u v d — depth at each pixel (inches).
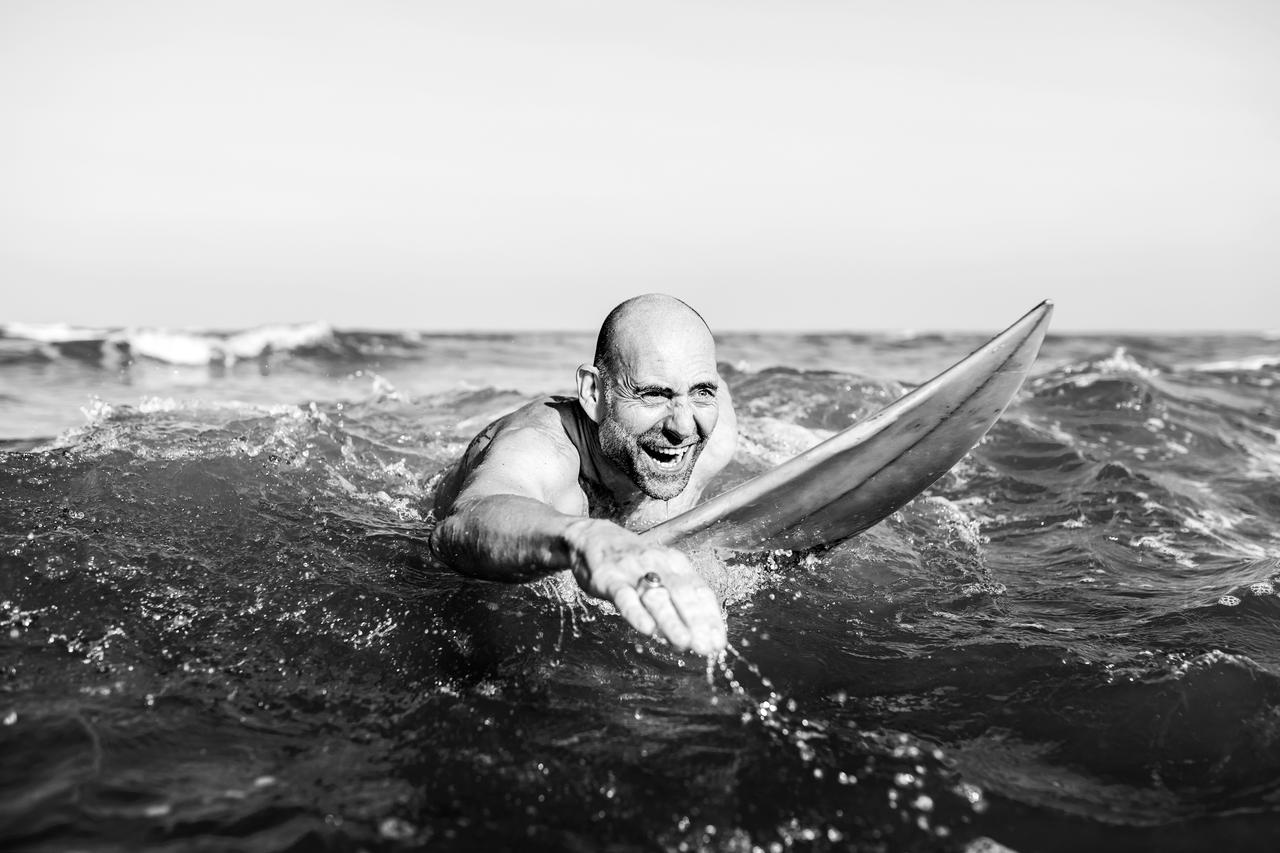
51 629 96.0
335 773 73.0
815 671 93.6
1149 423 241.9
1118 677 91.9
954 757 77.9
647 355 104.3
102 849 62.1
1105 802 72.4
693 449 108.7
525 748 77.0
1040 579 126.6
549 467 108.0
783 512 108.5
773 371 281.6
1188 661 94.9
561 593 109.1
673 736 79.6
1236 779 76.1
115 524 122.0
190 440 162.2
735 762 75.5
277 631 98.3
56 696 83.0
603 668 92.4
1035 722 84.5
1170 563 136.1
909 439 107.0
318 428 184.2
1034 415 247.1
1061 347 785.6
